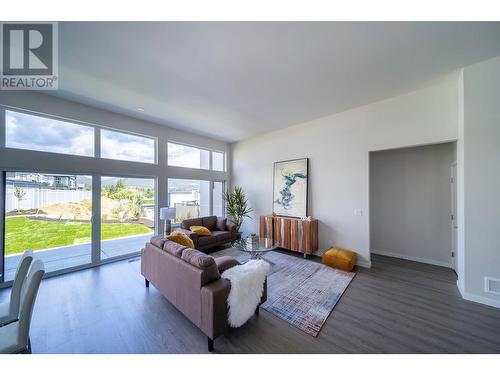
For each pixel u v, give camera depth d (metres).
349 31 1.89
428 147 3.79
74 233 3.54
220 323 1.68
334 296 2.55
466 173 2.44
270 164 5.23
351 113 3.79
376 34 1.93
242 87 2.96
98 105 3.61
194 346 1.73
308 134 4.45
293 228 4.25
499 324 1.98
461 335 1.83
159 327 1.97
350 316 2.14
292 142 4.75
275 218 4.57
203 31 1.88
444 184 3.63
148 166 4.48
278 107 3.68
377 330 1.92
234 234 5.07
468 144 2.43
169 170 4.88
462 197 2.53
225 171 6.26
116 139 4.09
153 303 2.40
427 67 2.47
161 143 4.71
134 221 4.34
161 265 2.34
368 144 3.58
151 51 2.18
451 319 2.07
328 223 4.11
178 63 2.39
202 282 1.74
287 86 2.93
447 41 2.02
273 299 2.48
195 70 2.53
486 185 2.33
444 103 2.87
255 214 5.61
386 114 3.38
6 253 2.98
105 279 3.08
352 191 3.79
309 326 1.97
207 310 1.66
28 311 1.35
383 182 4.28
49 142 3.32
